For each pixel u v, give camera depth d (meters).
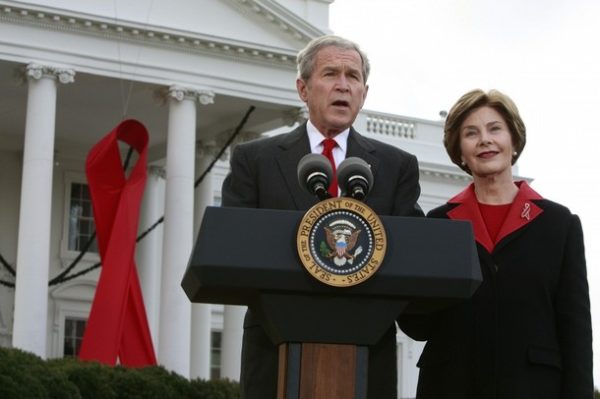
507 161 9.55
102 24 52.53
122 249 48.12
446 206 9.76
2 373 39.50
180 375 49.59
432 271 7.25
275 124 59.31
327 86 9.00
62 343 64.81
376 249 7.18
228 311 58.91
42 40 51.97
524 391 9.01
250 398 8.39
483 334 9.21
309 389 7.25
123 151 64.94
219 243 7.19
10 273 62.59
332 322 7.27
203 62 55.31
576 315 9.19
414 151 75.94
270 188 8.93
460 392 9.24
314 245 7.16
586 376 9.05
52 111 51.91
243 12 55.78
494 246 9.37
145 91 56.00
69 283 65.25
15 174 63.50
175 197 54.00
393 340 8.30
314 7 60.53
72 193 65.81
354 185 7.55
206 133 61.16
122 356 48.25
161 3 54.38
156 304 65.88
